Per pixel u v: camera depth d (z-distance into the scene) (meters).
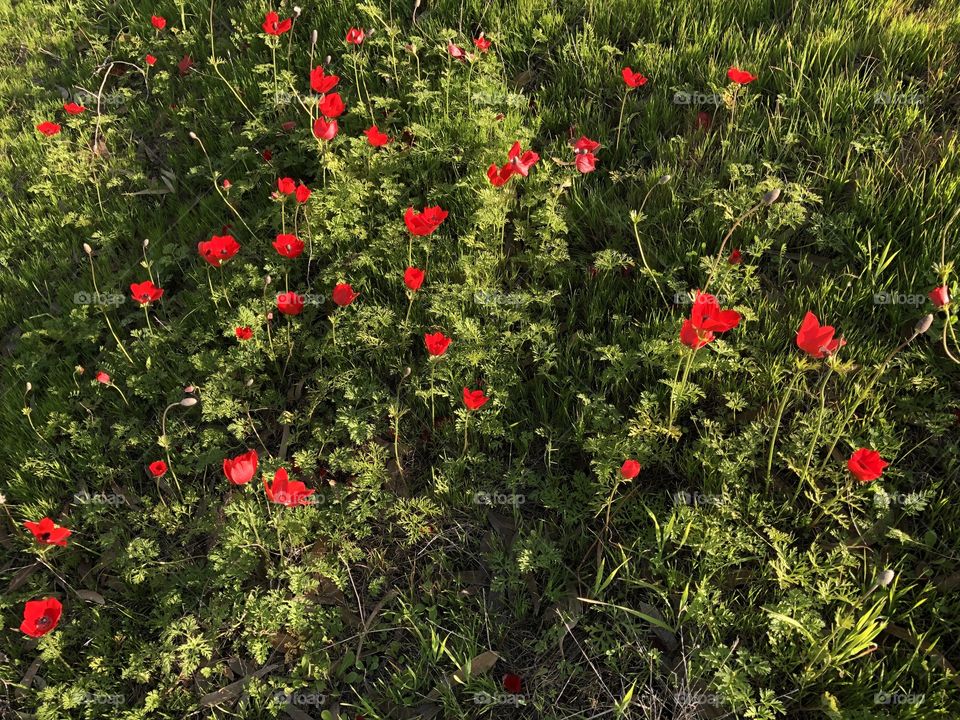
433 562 0.97
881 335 1.01
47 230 1.41
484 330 1.10
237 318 1.16
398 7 1.57
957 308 0.98
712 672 0.84
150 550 0.99
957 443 0.93
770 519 0.91
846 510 0.91
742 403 0.97
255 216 1.32
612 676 0.86
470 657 0.88
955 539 0.87
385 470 1.04
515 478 0.99
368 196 1.27
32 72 1.79
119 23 1.83
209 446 1.09
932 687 0.78
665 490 0.97
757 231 1.12
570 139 1.31
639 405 1.01
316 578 0.97
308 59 1.54
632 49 1.41
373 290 1.19
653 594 0.91
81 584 1.01
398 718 0.86
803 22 1.36
